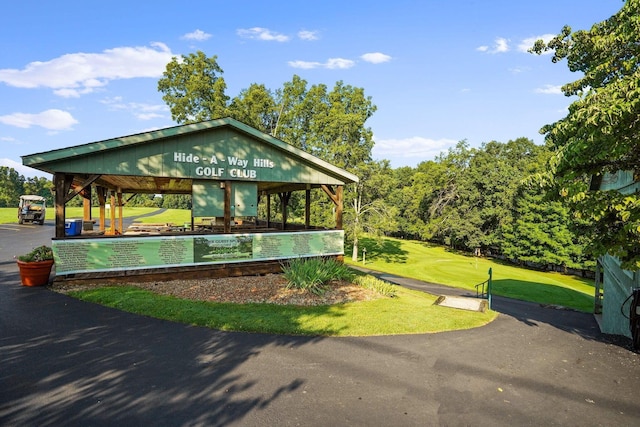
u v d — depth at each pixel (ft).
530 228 128.98
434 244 194.80
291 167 47.32
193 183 43.32
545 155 143.84
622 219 22.56
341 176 50.06
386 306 32.32
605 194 22.34
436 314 30.94
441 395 16.87
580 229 28.63
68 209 207.92
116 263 36.81
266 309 29.27
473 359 21.61
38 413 14.25
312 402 15.79
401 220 212.02
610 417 15.46
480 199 158.71
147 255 38.14
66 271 34.94
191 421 14.07
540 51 52.75
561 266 131.85
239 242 42.86
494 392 17.42
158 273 38.60
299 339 23.49
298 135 124.98
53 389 16.15
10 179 314.14
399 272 98.58
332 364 19.88
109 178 50.88
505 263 144.25
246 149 44.55
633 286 32.07
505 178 150.10
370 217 111.55
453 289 73.72
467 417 15.02
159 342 21.97
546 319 47.67
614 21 42.29
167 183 59.98
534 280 100.07
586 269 119.65
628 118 18.33
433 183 185.78
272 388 16.92
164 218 160.86
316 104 123.34
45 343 21.25
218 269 41.63
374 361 20.53
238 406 15.26
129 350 20.66
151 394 15.98
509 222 141.79
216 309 28.37
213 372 18.33
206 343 22.11
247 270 43.45
